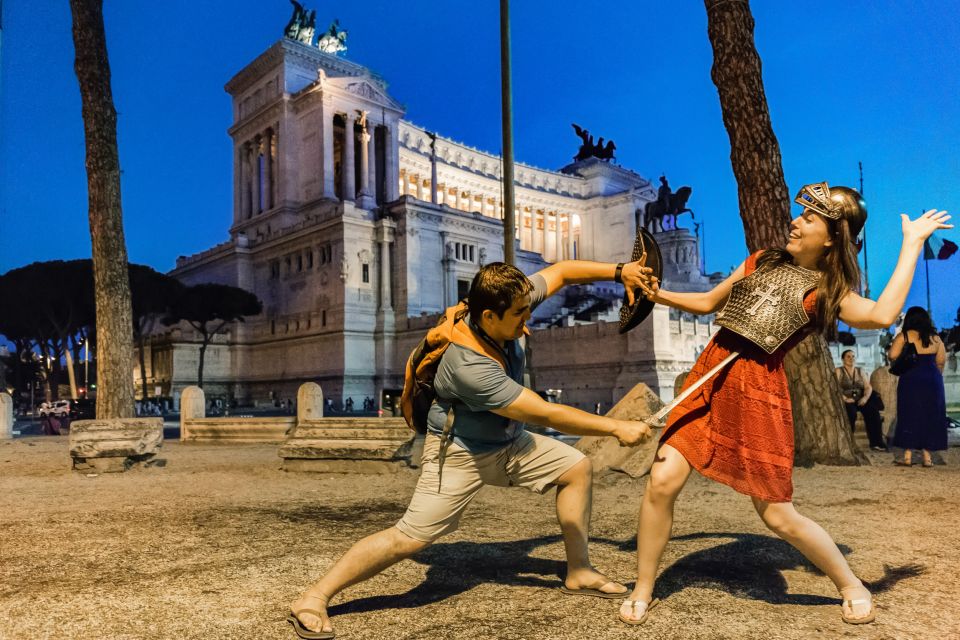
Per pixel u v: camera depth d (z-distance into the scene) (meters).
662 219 82.75
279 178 77.94
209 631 3.14
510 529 5.41
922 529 5.20
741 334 3.12
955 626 3.06
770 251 3.39
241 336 66.62
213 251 73.56
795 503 6.41
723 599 3.48
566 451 3.44
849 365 11.77
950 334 30.50
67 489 8.48
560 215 109.06
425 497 3.18
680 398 3.13
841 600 3.46
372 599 3.57
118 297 12.93
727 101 10.04
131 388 12.95
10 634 3.15
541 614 3.28
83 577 4.15
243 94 86.44
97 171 13.03
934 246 19.09
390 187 82.38
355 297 58.44
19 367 65.56
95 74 13.17
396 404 22.53
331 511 6.54
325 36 91.50
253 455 12.83
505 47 13.63
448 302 62.88
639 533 3.22
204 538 5.29
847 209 3.04
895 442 9.41
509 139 13.62
